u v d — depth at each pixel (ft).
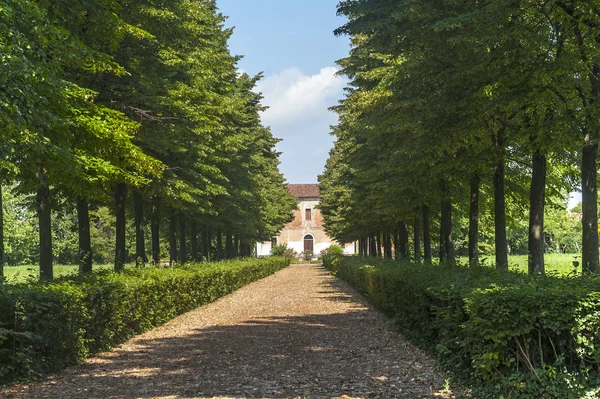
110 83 52.75
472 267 39.91
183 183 67.62
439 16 43.39
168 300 55.11
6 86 28.37
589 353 22.20
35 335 27.58
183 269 69.21
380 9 48.55
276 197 189.26
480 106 43.68
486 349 23.58
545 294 23.02
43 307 29.12
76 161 39.70
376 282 60.59
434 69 48.75
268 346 38.83
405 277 42.68
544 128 38.91
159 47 54.19
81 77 50.06
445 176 61.36
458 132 44.80
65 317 31.76
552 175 69.41
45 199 51.39
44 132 39.24
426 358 32.65
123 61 52.29
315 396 24.22
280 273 169.89
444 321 29.53
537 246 44.83
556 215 194.49
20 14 29.78
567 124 38.19
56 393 25.34
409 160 61.26
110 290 38.75
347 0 49.96
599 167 55.01
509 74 39.27
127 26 44.24
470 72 41.27
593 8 36.01
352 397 24.00
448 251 69.26
